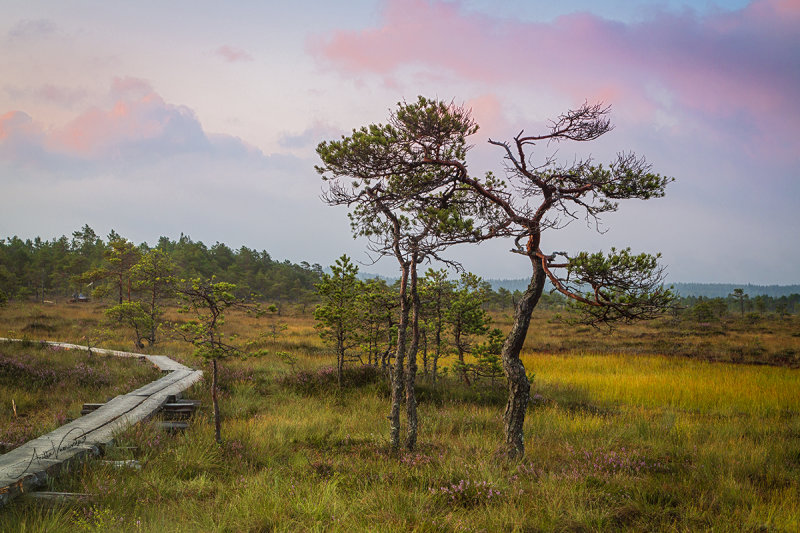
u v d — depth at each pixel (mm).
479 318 16031
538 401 14984
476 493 6477
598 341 36781
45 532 4992
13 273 63781
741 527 5793
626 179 8125
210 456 8289
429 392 14852
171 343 27594
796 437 11070
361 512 5824
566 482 6992
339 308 14797
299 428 10320
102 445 8461
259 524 5438
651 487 7098
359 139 8094
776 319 63594
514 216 8719
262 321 48281
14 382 14234
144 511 5785
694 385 18734
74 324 35062
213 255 100875
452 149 8891
